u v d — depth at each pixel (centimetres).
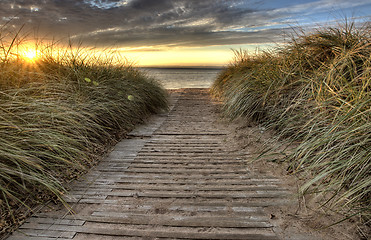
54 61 507
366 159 225
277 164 327
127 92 569
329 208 213
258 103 511
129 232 201
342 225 202
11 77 387
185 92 1164
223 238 192
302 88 419
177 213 228
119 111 494
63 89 432
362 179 221
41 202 242
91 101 440
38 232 201
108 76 578
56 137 302
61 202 246
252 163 342
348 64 360
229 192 265
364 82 302
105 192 268
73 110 385
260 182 287
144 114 617
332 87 353
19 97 328
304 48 483
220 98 861
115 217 222
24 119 314
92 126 412
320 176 231
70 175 298
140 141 448
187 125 564
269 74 526
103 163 348
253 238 192
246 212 228
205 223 212
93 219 219
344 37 445
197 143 436
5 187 238
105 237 195
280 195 256
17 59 399
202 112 711
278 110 441
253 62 715
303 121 371
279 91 464
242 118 541
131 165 342
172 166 338
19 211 226
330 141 262
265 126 468
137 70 777
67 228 206
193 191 269
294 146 364
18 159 251
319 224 206
